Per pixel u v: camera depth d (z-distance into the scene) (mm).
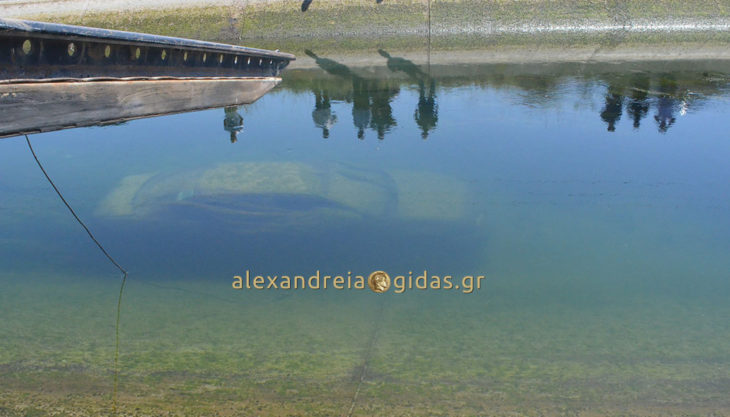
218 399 4391
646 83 13312
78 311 5512
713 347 4957
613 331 5199
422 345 5074
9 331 5199
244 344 5066
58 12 19656
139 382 4586
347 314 5484
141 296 5734
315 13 19469
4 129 3604
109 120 4285
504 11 19078
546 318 5402
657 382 4582
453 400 4406
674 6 18625
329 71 15594
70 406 4305
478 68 15453
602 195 7598
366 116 11039
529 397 4441
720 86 12891
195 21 19562
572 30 18609
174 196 7391
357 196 7367
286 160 8531
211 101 5328
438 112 11266
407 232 6719
